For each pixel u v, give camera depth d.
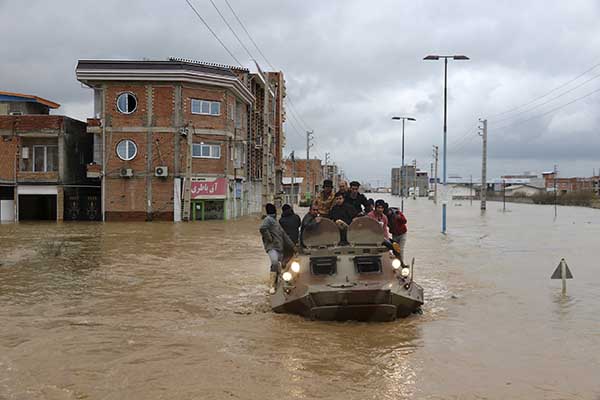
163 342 8.08
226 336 8.39
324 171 121.31
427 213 57.22
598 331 8.81
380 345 7.92
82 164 41.59
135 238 25.16
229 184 40.72
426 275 14.72
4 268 15.59
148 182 37.78
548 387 6.31
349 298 8.84
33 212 40.91
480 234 29.31
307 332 8.57
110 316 9.77
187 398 5.96
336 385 6.33
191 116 38.28
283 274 10.15
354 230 10.09
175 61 39.31
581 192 95.50
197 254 19.14
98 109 38.81
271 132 61.81
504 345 7.99
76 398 5.98
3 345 7.93
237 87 40.72
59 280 13.59
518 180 153.88
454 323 9.26
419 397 5.98
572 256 19.12
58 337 8.35
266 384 6.36
